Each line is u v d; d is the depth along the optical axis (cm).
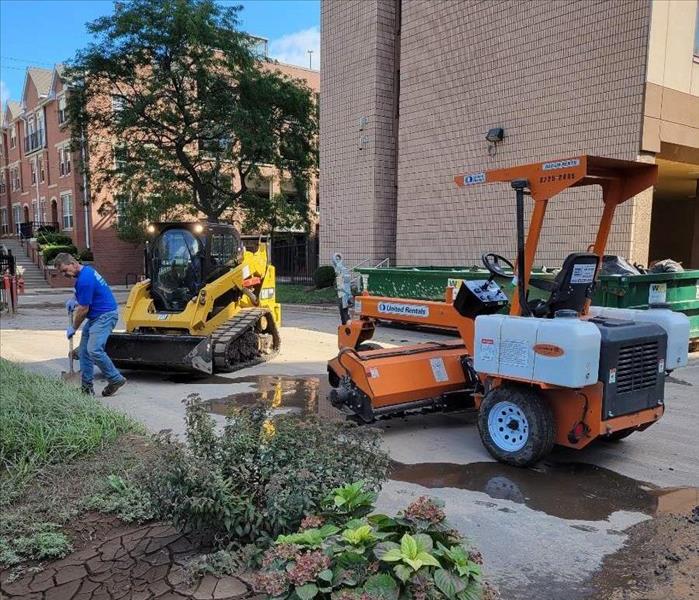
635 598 305
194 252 849
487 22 1381
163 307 863
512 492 439
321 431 356
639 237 1145
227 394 734
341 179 1855
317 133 2361
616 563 340
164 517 361
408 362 580
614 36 1143
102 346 704
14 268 1884
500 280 945
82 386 706
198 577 313
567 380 427
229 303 902
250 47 2181
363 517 281
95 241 3016
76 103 2127
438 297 1160
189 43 1989
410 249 1633
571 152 1231
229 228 907
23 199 4078
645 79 1102
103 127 2206
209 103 2083
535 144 1300
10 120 4259
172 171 2125
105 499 402
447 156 1508
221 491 316
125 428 536
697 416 629
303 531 277
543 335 441
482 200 1430
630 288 855
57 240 3169
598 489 445
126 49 2041
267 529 322
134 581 313
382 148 1742
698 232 1588
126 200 2156
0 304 1703
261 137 2142
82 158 2389
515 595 308
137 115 2050
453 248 1510
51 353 1027
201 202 2244
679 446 539
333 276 1905
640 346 474
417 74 1570
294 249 2491
